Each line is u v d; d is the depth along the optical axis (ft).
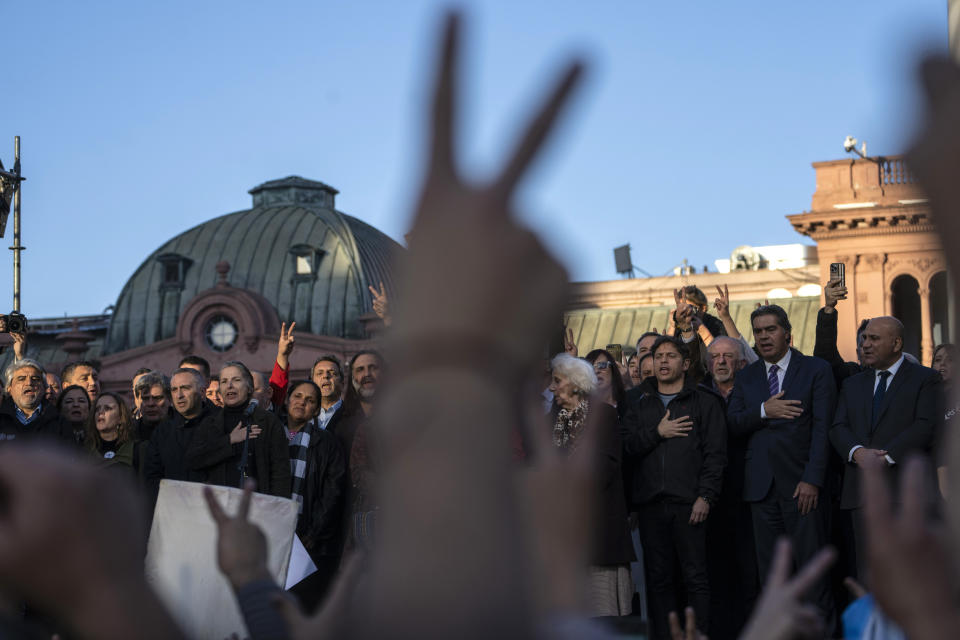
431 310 1.30
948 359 22.85
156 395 26.22
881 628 3.38
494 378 1.31
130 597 1.56
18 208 48.06
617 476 19.34
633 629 4.05
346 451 23.02
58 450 1.66
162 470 21.36
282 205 157.48
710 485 21.22
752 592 22.26
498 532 1.31
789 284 113.09
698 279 116.88
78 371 30.71
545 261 1.29
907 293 98.99
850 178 100.42
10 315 33.32
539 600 1.45
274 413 23.86
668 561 21.49
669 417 21.74
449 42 1.22
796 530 20.81
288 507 12.30
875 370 20.52
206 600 10.68
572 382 18.80
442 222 1.28
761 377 22.02
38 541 1.53
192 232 155.84
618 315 107.24
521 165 1.26
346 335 142.31
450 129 1.24
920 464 1.59
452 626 1.26
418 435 1.31
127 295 153.99
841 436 20.42
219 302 132.87
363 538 18.58
